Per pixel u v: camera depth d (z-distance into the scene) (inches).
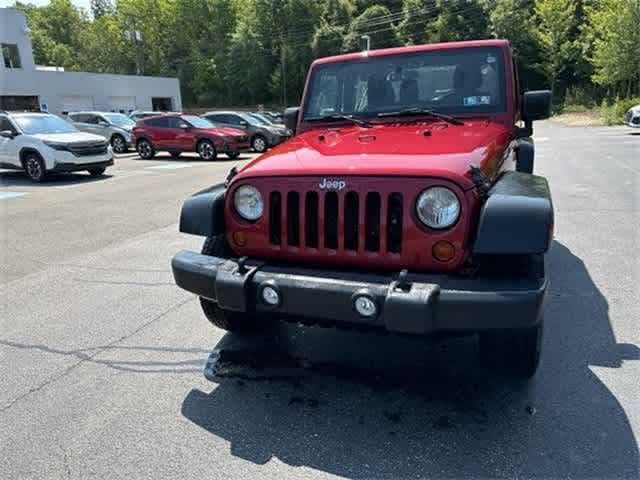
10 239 276.8
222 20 3078.2
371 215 102.2
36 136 499.5
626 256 212.2
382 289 95.0
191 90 3102.9
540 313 91.5
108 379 130.3
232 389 124.2
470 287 93.4
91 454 101.7
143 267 223.0
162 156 782.5
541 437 102.3
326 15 2856.8
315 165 107.7
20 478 95.3
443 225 96.9
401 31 2635.3
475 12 2427.4
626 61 1239.5
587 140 751.1
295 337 151.4
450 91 152.0
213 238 124.3
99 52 3107.8
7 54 1357.0
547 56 2119.8
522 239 91.7
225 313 139.6
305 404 117.0
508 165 139.3
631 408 110.3
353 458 98.3
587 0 2023.9
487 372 127.4
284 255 110.7
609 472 92.0
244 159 714.2
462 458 97.2
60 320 167.6
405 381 125.4
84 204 377.1
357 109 160.1
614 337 143.1
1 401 121.2
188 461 98.8
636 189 358.0
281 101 2773.1
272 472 95.1
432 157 105.0
